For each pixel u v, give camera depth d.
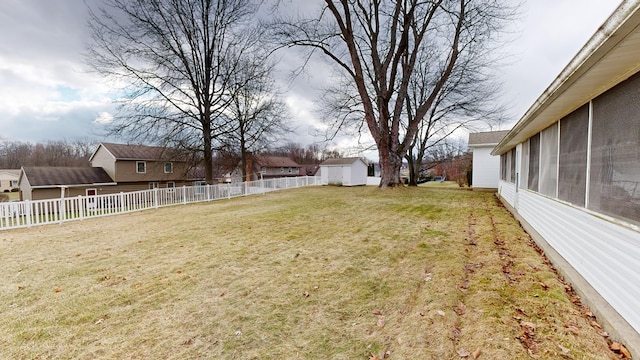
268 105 20.23
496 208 9.51
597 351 2.16
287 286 3.58
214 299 3.27
